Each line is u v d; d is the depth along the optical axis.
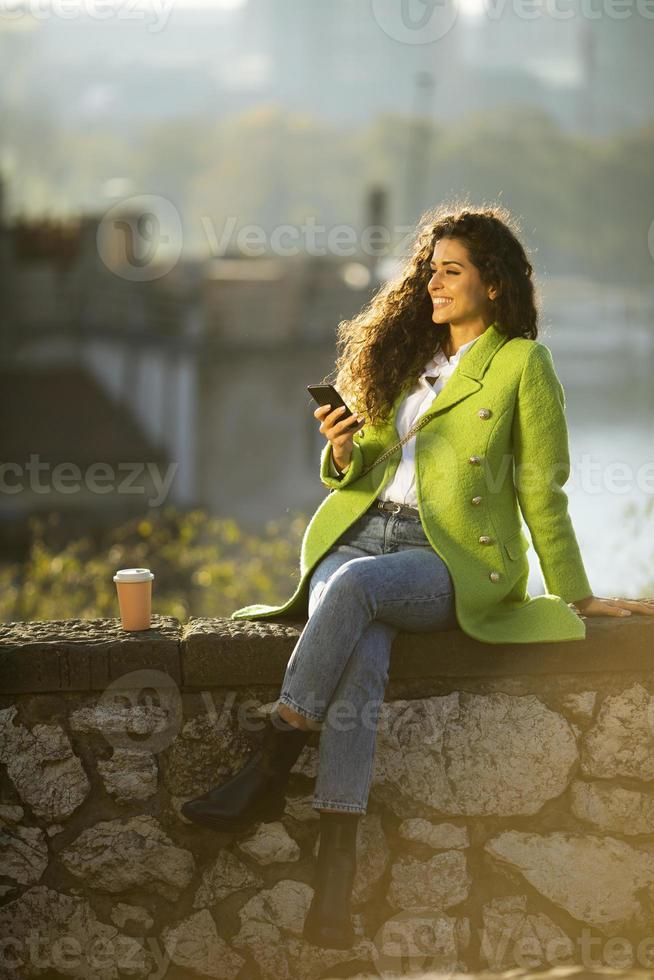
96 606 24.27
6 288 93.62
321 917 9.36
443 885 10.70
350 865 9.55
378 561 10.01
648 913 10.91
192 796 10.49
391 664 10.45
